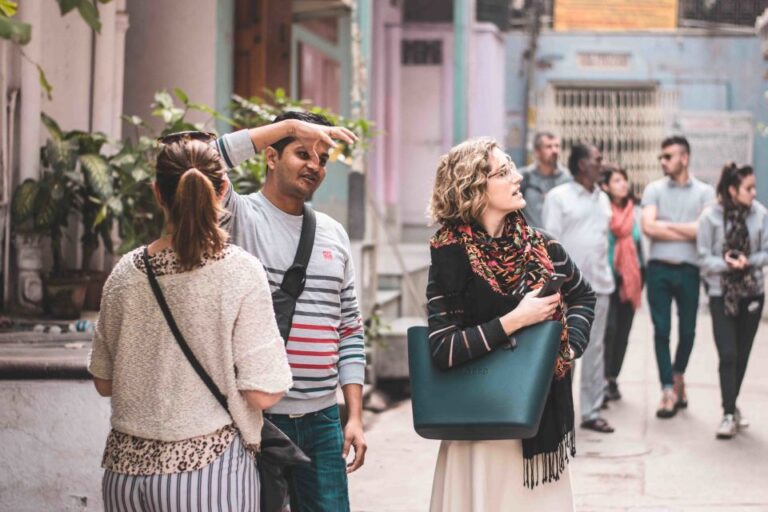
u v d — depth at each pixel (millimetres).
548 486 3834
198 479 3182
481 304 3756
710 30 20609
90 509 5266
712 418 8555
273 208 3889
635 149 20828
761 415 8586
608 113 20891
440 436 3691
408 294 11289
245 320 3205
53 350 5742
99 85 8078
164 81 9148
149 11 9164
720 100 20703
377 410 8844
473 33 18172
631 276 9055
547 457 3779
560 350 3803
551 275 3674
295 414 3820
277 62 9781
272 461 3457
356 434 3945
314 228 3906
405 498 6305
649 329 14750
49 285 6969
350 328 4039
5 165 7012
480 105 18484
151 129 7352
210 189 3195
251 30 9570
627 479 6680
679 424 8344
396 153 17250
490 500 3797
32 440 5277
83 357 5340
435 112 18031
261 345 3207
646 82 20750
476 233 3830
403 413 8781
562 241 8195
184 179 3178
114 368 3268
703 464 7070
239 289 3201
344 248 3986
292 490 3938
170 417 3178
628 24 20844
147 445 3199
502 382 3609
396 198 17234
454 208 3846
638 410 8930
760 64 20609
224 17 9266
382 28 16422
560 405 3795
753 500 6207
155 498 3180
